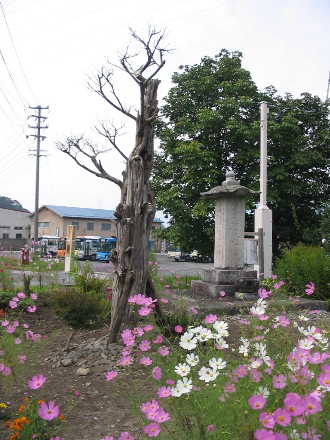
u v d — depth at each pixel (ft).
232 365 10.61
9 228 200.75
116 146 19.34
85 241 130.62
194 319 20.65
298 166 54.80
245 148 53.36
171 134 53.93
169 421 9.59
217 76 56.95
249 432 7.55
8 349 14.33
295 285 32.01
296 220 52.54
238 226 32.22
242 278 29.76
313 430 6.97
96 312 20.72
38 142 113.19
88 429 11.38
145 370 14.98
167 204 52.29
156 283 27.50
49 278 33.14
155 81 19.30
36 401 12.00
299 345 9.84
